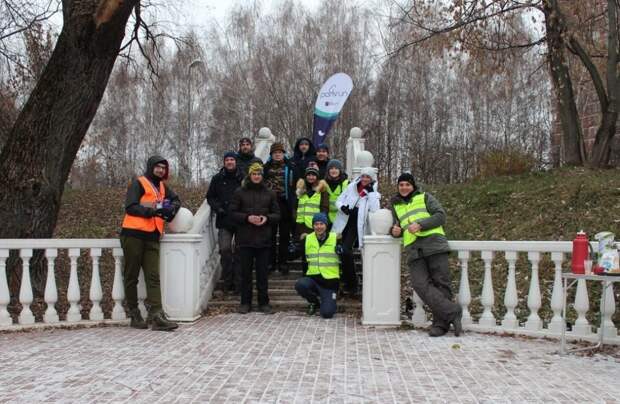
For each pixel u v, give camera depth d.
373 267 7.24
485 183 15.37
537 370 5.11
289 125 34.38
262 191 8.05
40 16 11.56
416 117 37.34
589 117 18.80
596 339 6.08
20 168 7.89
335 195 9.05
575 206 11.38
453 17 15.87
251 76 35.62
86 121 8.33
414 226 6.66
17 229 7.83
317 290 7.86
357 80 34.31
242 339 6.37
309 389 4.54
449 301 6.66
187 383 4.68
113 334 6.64
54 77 7.98
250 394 4.41
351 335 6.63
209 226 9.03
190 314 7.36
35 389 4.51
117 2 7.65
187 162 34.12
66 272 10.19
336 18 34.97
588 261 5.60
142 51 13.76
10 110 12.02
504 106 36.56
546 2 14.45
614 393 4.45
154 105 35.97
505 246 6.73
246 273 8.05
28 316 6.98
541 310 7.93
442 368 5.18
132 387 4.57
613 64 14.77
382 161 37.25
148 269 7.05
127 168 37.72
